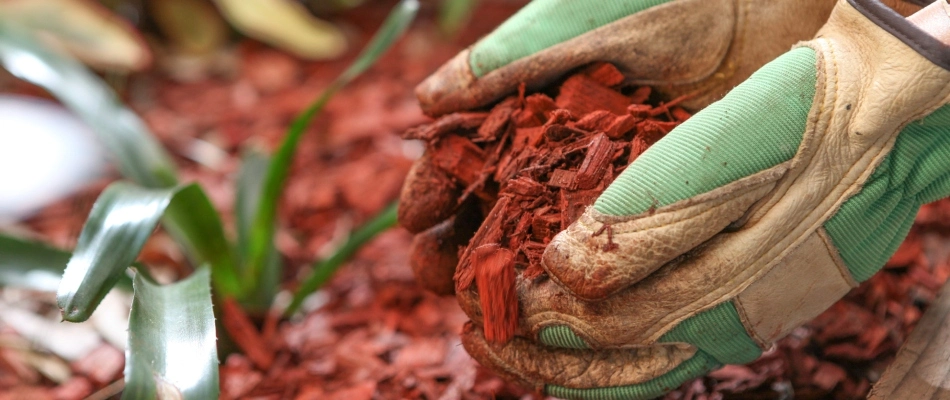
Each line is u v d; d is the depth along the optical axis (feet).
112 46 4.48
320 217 3.48
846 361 2.43
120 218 2.25
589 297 1.99
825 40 2.02
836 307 2.53
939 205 2.80
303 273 3.07
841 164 1.98
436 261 2.35
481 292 2.08
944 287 2.22
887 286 2.57
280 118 4.48
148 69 5.08
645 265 1.97
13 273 2.50
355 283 2.87
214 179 3.84
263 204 2.64
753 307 2.03
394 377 2.48
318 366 2.56
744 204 1.98
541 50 2.18
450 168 2.25
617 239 1.97
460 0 4.79
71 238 3.27
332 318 2.72
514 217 2.14
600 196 2.01
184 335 2.12
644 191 1.97
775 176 1.97
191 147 4.19
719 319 2.03
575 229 2.00
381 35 2.64
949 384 2.11
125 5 5.20
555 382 2.14
